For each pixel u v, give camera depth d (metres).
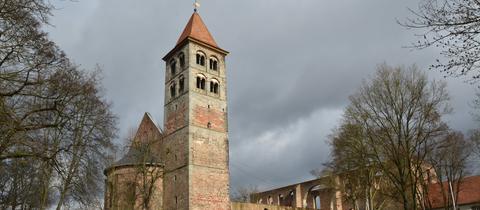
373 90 33.16
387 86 32.22
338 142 40.31
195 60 60.22
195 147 54.59
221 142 57.88
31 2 13.65
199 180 53.25
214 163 55.81
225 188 55.72
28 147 16.97
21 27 14.01
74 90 19.06
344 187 54.19
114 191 47.22
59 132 18.88
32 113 16.98
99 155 21.98
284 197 87.06
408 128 31.34
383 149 33.44
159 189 54.12
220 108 60.03
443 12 11.33
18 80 14.98
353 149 38.38
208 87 59.94
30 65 15.28
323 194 80.06
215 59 63.19
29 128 16.38
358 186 50.12
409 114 31.50
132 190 48.16
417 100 31.47
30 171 25.75
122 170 51.22
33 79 15.80
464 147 48.09
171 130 58.50
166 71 64.62
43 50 15.55
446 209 49.00
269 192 90.69
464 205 62.31
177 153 55.84
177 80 60.84
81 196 21.27
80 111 20.62
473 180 65.06
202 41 61.50
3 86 14.83
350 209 74.06
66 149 19.12
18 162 18.47
